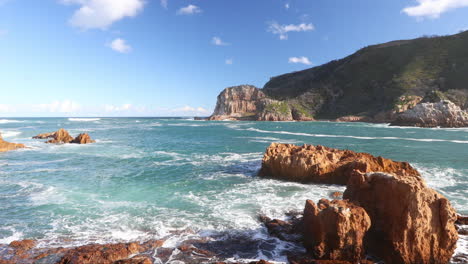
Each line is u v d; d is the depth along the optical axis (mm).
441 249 8008
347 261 8047
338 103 161000
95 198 14156
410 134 55312
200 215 11711
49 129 70750
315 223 8586
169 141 43375
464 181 17094
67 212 12055
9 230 10156
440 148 33094
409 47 165000
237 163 24031
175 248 8797
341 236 8023
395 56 165625
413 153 28953
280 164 18312
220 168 21953
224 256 8375
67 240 9352
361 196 9703
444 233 7969
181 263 7926
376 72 167250
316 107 165000
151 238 9523
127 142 41625
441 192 14766
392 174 9156
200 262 7996
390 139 45312
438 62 136750
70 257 7918
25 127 79812
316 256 8289
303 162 17453
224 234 9891
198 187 16391
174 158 26734
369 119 124000
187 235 9789
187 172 20500
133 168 21922
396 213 8273
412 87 126062
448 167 21438
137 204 13219
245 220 11148
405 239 7953
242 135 55406
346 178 16391
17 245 8844
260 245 9094
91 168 21891
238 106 189250
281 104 158625
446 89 116062
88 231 10102
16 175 19375
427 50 151500
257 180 18125
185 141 43344
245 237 9664
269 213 11906
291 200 13695
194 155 28578
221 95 197000
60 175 19438
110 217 11477
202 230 10219
